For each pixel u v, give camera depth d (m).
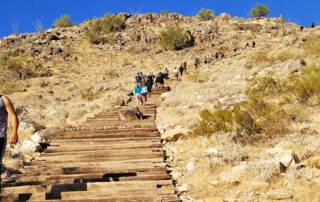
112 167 7.06
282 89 12.30
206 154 7.59
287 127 8.77
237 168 6.31
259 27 57.72
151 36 56.75
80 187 5.94
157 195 5.57
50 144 9.39
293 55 21.81
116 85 28.98
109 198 5.39
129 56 49.31
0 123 4.61
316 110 9.80
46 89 30.64
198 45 53.25
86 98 25.42
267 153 7.28
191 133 9.48
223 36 55.41
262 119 9.29
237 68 24.92
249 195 5.41
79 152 8.37
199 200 5.47
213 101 14.09
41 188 5.92
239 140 8.42
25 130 10.98
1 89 29.11
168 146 9.02
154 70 39.56
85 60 46.16
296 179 5.64
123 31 60.00
